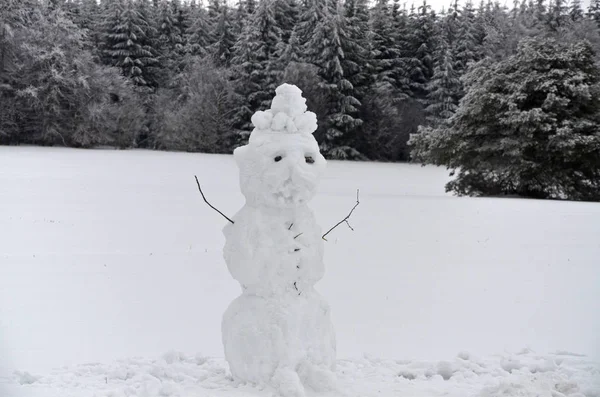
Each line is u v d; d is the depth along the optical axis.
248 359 5.12
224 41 62.41
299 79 53.34
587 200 29.56
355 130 55.25
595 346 6.73
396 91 59.91
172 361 6.10
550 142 28.05
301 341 5.18
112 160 40.12
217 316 7.80
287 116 5.43
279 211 5.41
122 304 8.23
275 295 5.27
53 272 9.96
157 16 65.19
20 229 14.17
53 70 50.22
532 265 11.29
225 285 9.40
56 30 52.34
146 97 58.50
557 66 29.47
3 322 7.31
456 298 8.81
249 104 56.56
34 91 49.88
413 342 6.86
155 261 11.04
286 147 5.31
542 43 29.88
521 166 28.38
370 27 60.50
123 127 53.72
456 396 5.04
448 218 17.62
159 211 17.89
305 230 5.41
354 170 42.97
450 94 59.06
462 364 5.91
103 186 24.50
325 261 11.35
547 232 15.32
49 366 5.88
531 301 8.75
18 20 52.72
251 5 67.56
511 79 29.80
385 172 42.62
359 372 5.66
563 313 8.14
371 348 6.63
